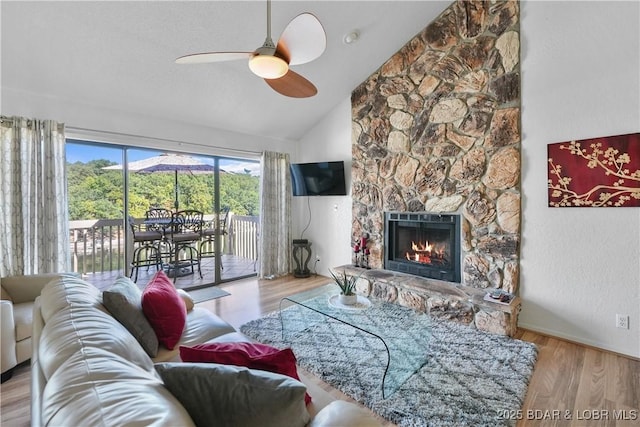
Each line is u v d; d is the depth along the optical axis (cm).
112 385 74
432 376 203
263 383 85
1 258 260
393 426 162
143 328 159
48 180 278
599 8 236
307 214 507
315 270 496
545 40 263
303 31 170
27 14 221
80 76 279
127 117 335
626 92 226
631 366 215
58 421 62
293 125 463
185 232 432
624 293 232
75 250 352
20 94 271
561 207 258
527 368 211
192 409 83
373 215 398
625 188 228
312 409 116
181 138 378
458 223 320
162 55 282
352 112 421
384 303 255
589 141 242
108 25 244
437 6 317
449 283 320
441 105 329
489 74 295
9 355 198
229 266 516
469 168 309
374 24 318
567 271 257
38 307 144
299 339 260
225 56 184
